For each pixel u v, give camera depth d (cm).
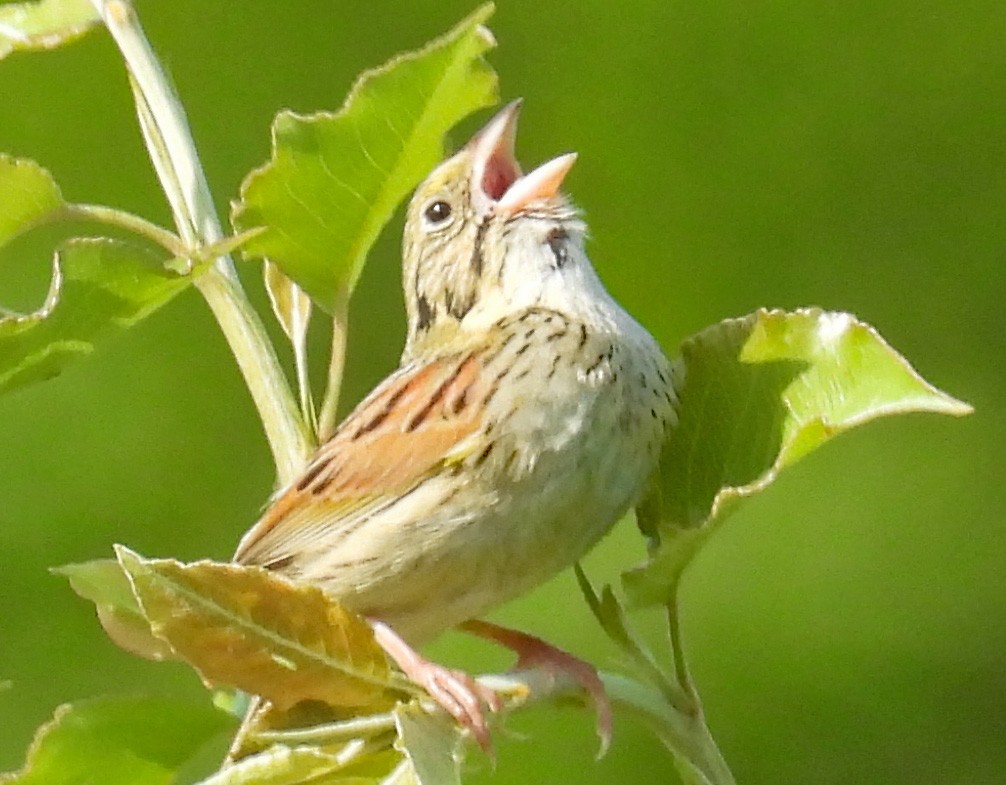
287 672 256
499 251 263
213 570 255
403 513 261
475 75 259
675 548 258
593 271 263
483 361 261
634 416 260
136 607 260
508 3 290
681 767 258
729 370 259
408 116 259
